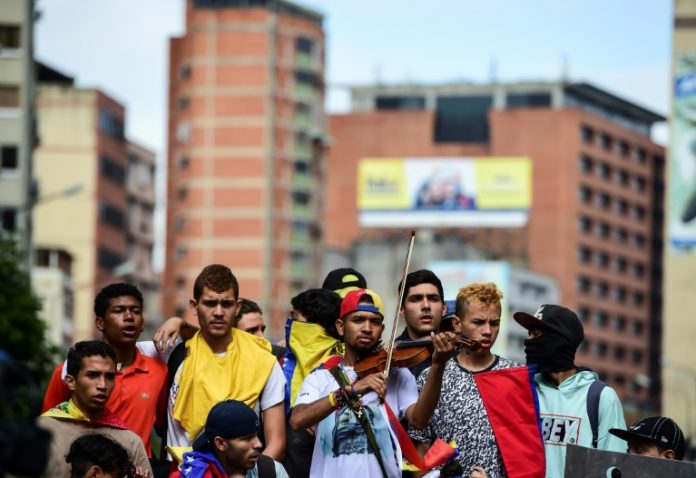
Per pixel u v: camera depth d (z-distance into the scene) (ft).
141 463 65.67
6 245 270.46
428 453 64.85
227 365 67.72
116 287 70.03
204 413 67.10
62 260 588.50
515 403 66.54
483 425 66.39
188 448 65.98
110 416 66.49
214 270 68.13
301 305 71.15
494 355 68.49
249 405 67.05
